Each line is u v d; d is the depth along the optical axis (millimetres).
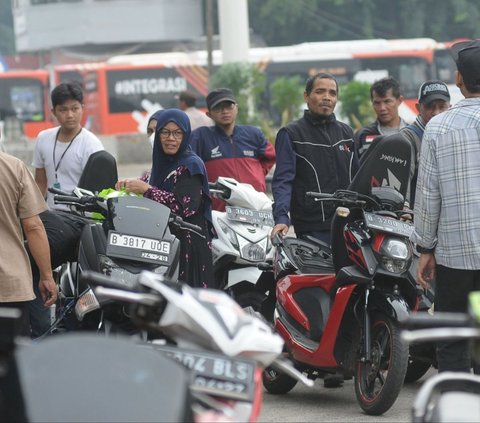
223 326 9773
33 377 8523
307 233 19172
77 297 15664
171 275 14641
